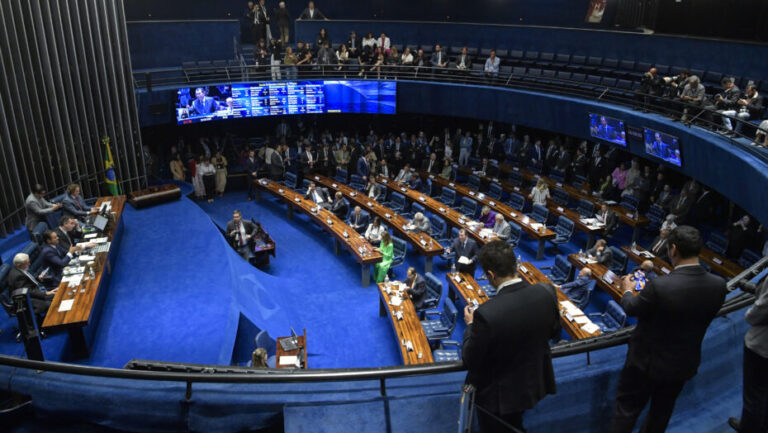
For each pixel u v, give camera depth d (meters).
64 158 14.59
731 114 13.26
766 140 12.12
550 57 21.91
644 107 16.38
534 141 23.58
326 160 21.22
